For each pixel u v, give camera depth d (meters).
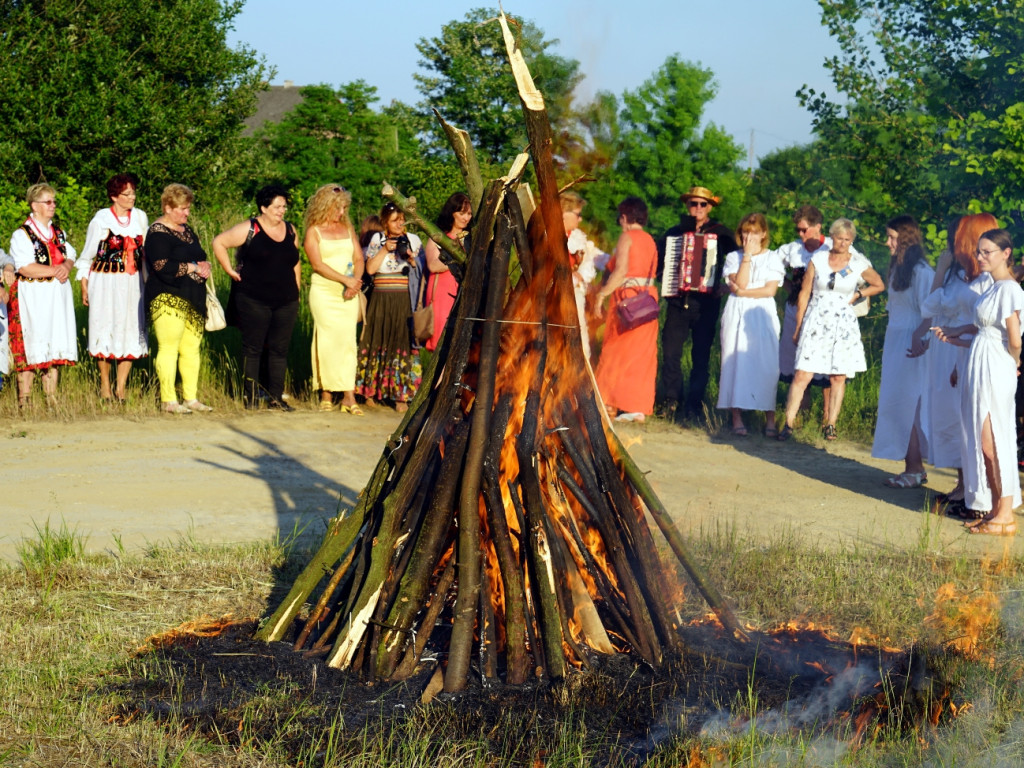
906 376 7.79
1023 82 9.99
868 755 3.62
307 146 37.94
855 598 5.24
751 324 9.41
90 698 3.90
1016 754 3.70
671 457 8.66
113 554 5.62
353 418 9.80
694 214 10.05
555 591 4.16
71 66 26.45
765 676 4.25
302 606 4.66
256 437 8.83
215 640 4.45
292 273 9.91
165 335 9.46
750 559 5.70
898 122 10.62
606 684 4.06
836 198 11.37
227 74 29.95
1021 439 8.21
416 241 9.99
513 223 4.20
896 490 7.78
